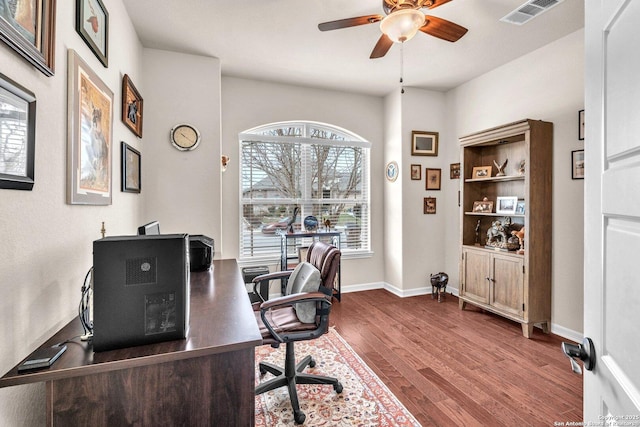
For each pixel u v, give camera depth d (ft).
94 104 5.09
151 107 9.29
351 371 7.28
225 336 3.56
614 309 1.96
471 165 11.66
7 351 2.92
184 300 3.45
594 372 2.23
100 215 5.52
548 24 8.25
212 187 9.91
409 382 6.82
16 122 2.98
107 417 3.10
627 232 1.79
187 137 9.59
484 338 9.04
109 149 5.89
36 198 3.43
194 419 3.34
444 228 13.74
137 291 3.29
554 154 9.29
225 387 3.43
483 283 10.58
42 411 3.55
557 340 8.87
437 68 11.05
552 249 9.35
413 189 13.17
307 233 11.87
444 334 9.32
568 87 8.87
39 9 3.34
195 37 8.77
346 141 13.66
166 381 3.25
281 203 12.91
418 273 13.34
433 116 13.42
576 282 8.79
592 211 2.27
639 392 1.66
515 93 10.39
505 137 9.86
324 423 5.57
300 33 8.62
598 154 2.19
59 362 3.00
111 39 6.26
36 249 3.43
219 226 10.01
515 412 5.82
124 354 3.15
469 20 8.00
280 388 6.69
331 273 6.24
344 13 7.70
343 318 10.64
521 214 9.65
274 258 12.59
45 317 3.61
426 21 6.51
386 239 14.08
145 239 3.33
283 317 6.46
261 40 8.98
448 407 5.98
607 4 2.04
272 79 12.04
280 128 12.88
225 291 5.47
